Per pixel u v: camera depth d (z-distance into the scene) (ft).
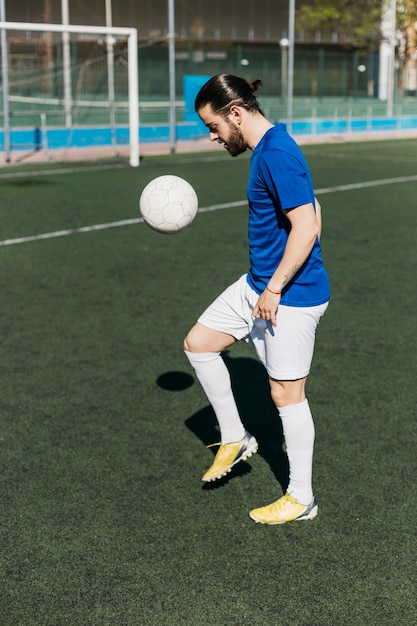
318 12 127.24
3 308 20.58
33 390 14.74
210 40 125.90
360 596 8.44
